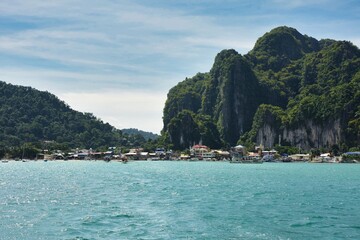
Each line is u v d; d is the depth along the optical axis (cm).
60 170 19325
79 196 7988
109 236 4475
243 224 5069
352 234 4553
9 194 8444
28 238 4419
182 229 4797
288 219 5419
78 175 15138
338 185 10719
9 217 5603
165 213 5881
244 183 11244
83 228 4872
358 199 7600
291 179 12950
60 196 8012
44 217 5594
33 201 7262
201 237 4409
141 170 19000
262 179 12888
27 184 11012
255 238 4369
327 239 4328
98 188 9650
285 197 7856
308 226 4969
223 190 9162
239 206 6588
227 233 4591
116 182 11500
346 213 5938
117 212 5975
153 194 8294
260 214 5803
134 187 9862
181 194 8300
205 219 5400
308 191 9038
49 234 4581
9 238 4425
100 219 5416
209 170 19062
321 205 6756
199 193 8500
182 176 14362
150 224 5088
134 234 4559
